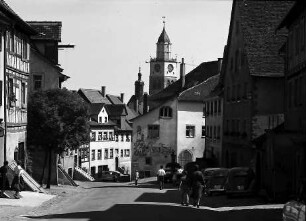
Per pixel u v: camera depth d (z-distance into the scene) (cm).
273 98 4172
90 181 7181
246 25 4369
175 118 7931
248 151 4222
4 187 2655
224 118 5262
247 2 4506
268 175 3086
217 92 5794
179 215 2106
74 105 3950
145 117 7994
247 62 4231
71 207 2466
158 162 7956
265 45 4244
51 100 3944
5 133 3072
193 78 9100
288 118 3334
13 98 3192
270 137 3005
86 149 7919
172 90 9562
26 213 2128
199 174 2516
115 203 2691
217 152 5822
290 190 2897
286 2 4500
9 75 3183
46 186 4000
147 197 3164
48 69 4650
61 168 4903
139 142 8006
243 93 4456
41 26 4753
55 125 3853
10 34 3197
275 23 4375
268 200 2811
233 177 3108
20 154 3559
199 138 7988
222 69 5362
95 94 11031
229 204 2705
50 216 2028
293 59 3197
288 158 2933
